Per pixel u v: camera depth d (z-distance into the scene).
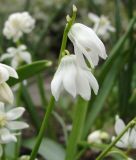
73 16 0.13
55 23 0.55
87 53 0.12
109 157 0.25
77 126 0.20
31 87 0.40
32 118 0.25
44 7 0.57
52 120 0.32
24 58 0.26
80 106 0.21
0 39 0.34
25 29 0.26
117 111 0.29
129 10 0.29
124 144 0.16
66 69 0.13
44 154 0.21
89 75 0.13
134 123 0.14
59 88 0.13
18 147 0.22
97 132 0.23
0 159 0.16
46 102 0.29
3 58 0.26
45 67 0.19
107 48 0.41
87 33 0.13
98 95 0.24
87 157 0.27
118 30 0.28
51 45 0.55
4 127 0.16
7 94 0.14
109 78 0.25
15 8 0.54
